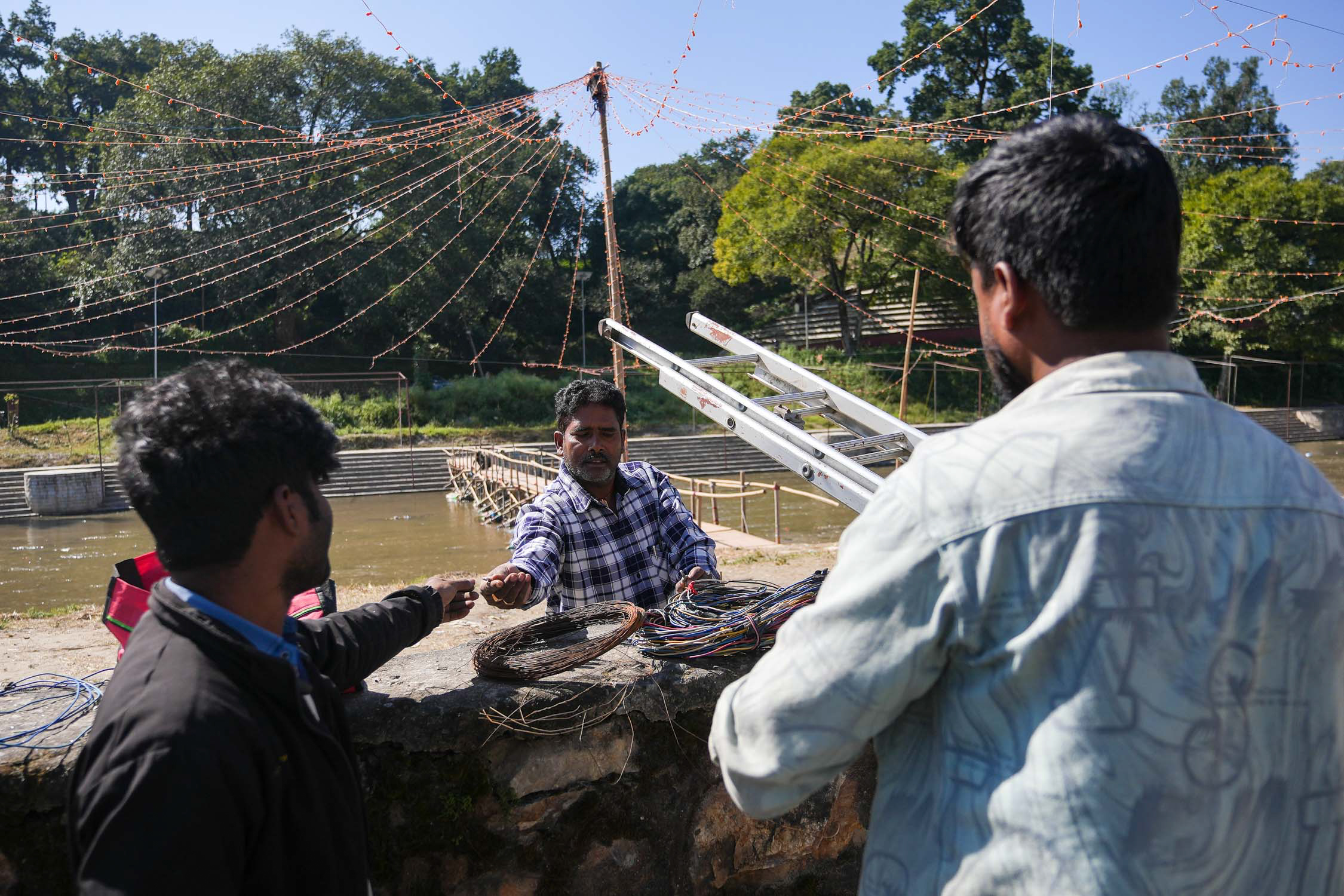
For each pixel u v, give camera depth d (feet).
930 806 3.04
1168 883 2.57
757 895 6.48
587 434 8.48
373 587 32.53
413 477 89.45
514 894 5.82
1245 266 108.17
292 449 3.70
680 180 184.44
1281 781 2.79
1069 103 124.06
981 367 125.08
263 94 110.11
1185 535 2.71
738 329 165.37
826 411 9.57
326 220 113.80
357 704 5.54
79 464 87.71
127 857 3.02
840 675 2.94
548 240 169.37
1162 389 2.95
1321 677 2.86
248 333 134.92
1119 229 2.90
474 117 56.70
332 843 3.68
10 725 5.35
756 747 3.13
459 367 148.46
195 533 3.57
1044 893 2.63
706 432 108.58
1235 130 146.61
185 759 3.14
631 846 6.10
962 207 3.38
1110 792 2.59
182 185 109.29
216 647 3.48
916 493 2.98
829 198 106.73
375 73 113.50
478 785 5.71
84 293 122.42
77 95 162.09
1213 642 2.66
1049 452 2.83
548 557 8.01
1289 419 123.24
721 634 6.20
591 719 5.82
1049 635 2.66
